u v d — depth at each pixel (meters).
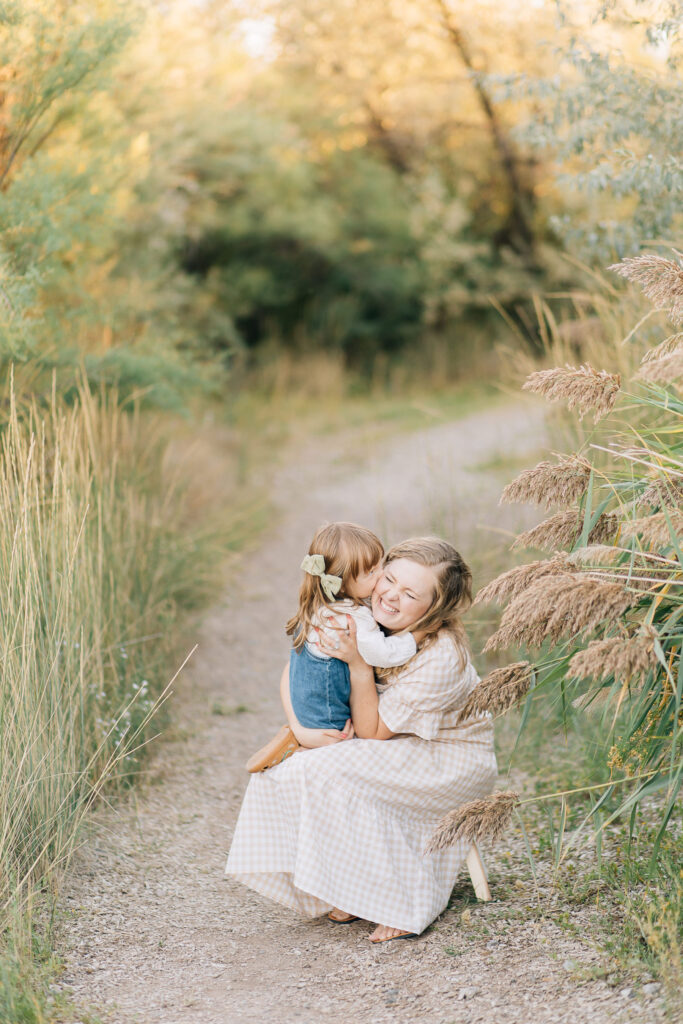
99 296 6.68
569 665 2.71
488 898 3.23
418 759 3.18
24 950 2.85
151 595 5.56
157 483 7.18
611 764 3.20
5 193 5.16
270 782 3.25
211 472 8.97
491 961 2.84
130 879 3.54
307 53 15.38
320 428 12.77
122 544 5.28
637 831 3.45
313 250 16.22
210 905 3.41
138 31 5.57
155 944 3.11
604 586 2.60
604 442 4.46
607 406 2.95
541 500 3.02
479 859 3.24
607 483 2.99
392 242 16.59
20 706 3.41
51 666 3.71
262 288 15.62
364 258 16.67
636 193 5.28
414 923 3.05
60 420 5.00
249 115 12.46
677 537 2.62
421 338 16.58
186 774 4.47
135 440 6.29
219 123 11.69
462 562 3.25
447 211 15.49
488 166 15.89
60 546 4.12
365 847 3.09
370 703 3.20
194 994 2.80
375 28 14.67
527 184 15.57
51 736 3.64
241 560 7.86
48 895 3.29
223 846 3.85
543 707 4.62
